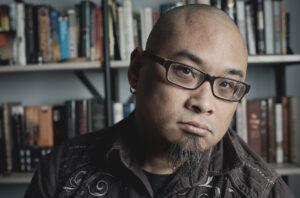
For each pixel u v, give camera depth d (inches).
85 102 50.3
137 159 24.7
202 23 19.2
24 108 51.6
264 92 59.1
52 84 61.1
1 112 51.0
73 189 26.1
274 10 47.4
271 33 47.5
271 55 46.6
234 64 19.1
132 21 48.2
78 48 49.5
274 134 49.2
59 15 51.3
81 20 48.9
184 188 23.7
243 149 27.5
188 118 18.7
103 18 46.5
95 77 60.4
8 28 51.3
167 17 20.8
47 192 27.3
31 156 50.5
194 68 18.7
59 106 51.6
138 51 24.1
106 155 24.9
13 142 51.2
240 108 48.8
